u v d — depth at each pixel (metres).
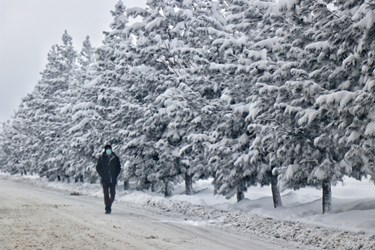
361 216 10.55
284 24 13.24
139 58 21.42
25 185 35.75
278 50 13.00
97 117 28.02
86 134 29.27
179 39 20.88
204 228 10.63
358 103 9.09
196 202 17.31
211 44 17.00
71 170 35.75
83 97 32.06
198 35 18.77
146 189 25.61
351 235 8.80
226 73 14.89
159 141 20.34
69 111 34.69
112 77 23.66
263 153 13.95
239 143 14.77
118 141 25.30
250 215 12.12
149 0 21.27
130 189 27.45
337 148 11.13
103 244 7.78
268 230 10.34
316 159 11.70
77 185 33.91
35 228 9.41
